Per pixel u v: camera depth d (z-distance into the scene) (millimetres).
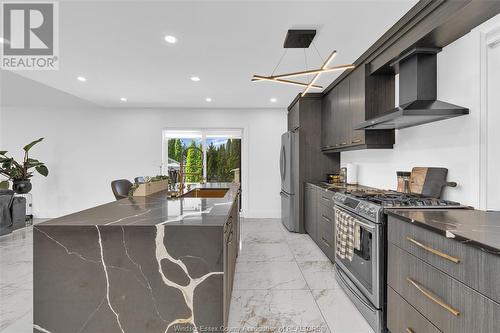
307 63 3072
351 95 3178
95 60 2982
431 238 1342
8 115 5586
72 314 1392
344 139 3412
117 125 5629
